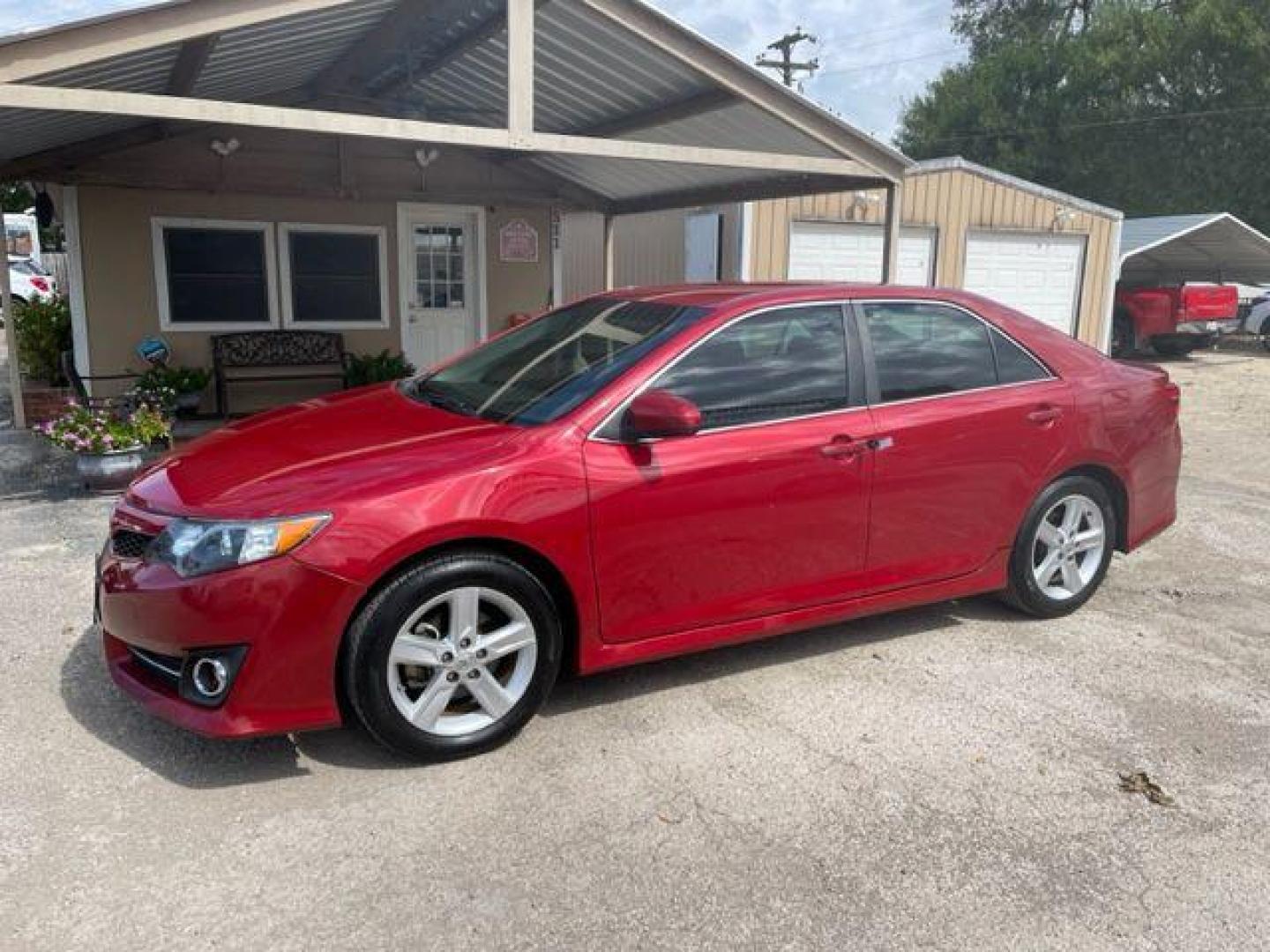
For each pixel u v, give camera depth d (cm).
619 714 380
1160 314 1859
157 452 848
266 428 397
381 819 308
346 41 811
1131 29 3181
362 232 1063
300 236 1034
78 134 834
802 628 409
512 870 285
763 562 388
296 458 349
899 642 457
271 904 269
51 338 1174
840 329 417
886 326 429
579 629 356
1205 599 526
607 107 871
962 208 1520
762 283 457
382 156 1051
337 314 1069
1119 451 482
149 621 315
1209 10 2878
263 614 306
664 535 364
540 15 683
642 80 776
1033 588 471
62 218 1031
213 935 256
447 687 336
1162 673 428
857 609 420
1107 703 399
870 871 289
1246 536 653
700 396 380
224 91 869
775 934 262
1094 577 491
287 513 311
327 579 310
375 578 316
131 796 317
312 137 1014
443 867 286
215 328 1009
